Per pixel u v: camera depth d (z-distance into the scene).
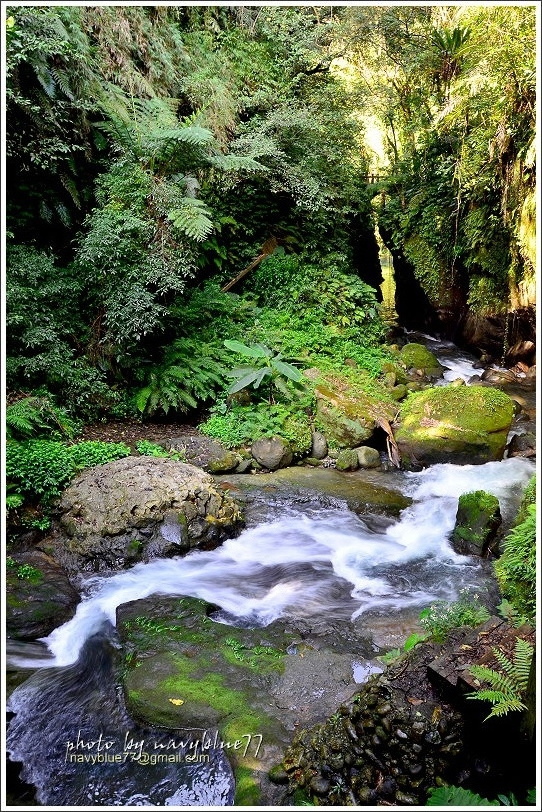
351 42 9.21
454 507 5.24
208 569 4.36
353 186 9.94
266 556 4.56
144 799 2.47
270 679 3.02
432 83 9.22
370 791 2.24
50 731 2.84
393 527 5.05
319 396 6.83
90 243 5.81
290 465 6.25
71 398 5.77
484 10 7.35
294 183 8.55
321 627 3.57
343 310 8.65
